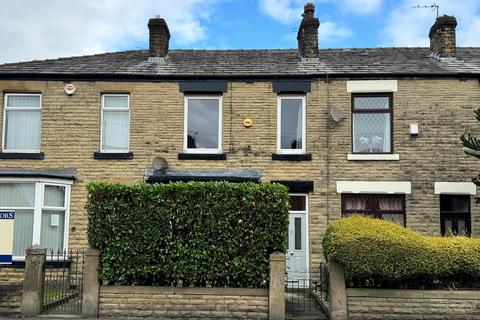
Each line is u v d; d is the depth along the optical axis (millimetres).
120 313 10164
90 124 15266
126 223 10305
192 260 10227
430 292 10086
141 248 10273
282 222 10336
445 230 14758
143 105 15398
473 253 10000
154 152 15195
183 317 10125
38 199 14109
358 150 15234
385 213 14852
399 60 16500
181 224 10289
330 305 10062
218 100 15633
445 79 15164
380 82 15195
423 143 14938
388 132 15242
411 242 9867
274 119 15242
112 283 10375
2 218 12227
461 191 14656
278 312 10000
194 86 15430
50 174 14359
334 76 15281
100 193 10406
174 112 15383
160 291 10219
